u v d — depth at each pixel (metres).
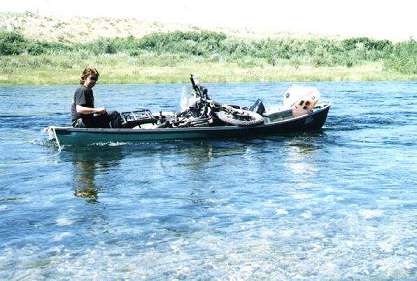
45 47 51.34
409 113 17.95
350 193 7.98
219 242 5.98
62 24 83.75
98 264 5.39
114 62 43.62
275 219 6.76
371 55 50.59
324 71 39.41
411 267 5.30
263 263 5.41
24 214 6.99
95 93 25.66
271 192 8.04
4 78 32.44
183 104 13.17
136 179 8.87
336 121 16.19
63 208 7.25
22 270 5.25
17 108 19.77
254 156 10.86
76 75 35.12
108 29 88.06
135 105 20.16
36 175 9.18
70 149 11.51
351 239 6.05
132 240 6.05
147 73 36.28
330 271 5.21
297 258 5.52
